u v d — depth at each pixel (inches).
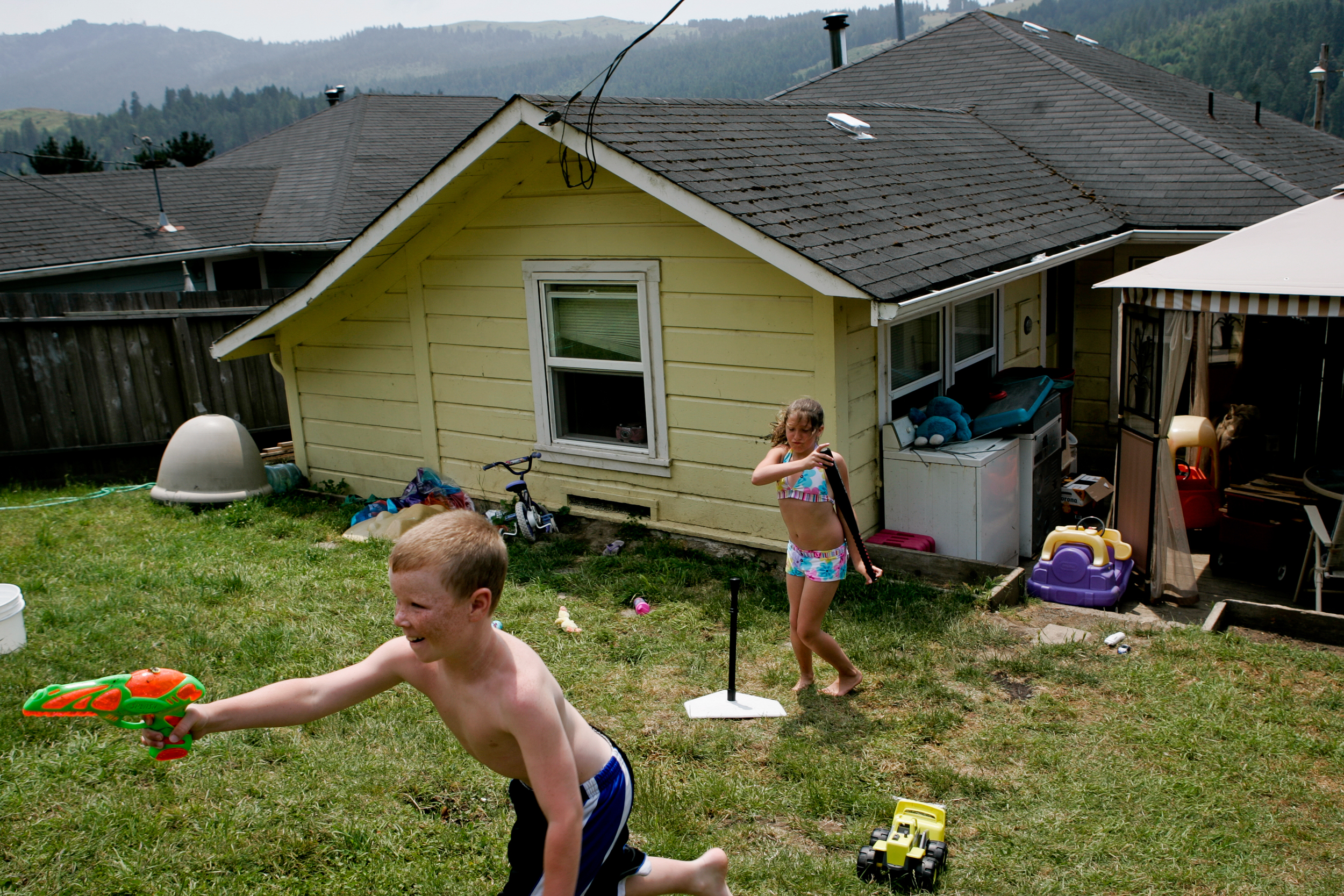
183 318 483.2
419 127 832.9
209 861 153.0
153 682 88.4
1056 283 441.1
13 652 234.2
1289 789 171.3
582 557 312.7
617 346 319.0
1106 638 240.4
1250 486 324.8
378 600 274.2
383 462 393.4
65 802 169.2
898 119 458.6
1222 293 255.4
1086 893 145.9
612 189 303.7
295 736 192.5
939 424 302.8
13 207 661.3
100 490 436.5
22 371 456.1
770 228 257.3
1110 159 474.3
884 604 260.2
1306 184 462.9
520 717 88.6
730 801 171.8
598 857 102.0
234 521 361.7
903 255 273.7
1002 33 625.6
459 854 156.2
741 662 231.6
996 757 185.2
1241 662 223.9
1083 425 464.4
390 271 366.0
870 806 168.1
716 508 308.2
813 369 278.2
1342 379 390.6
